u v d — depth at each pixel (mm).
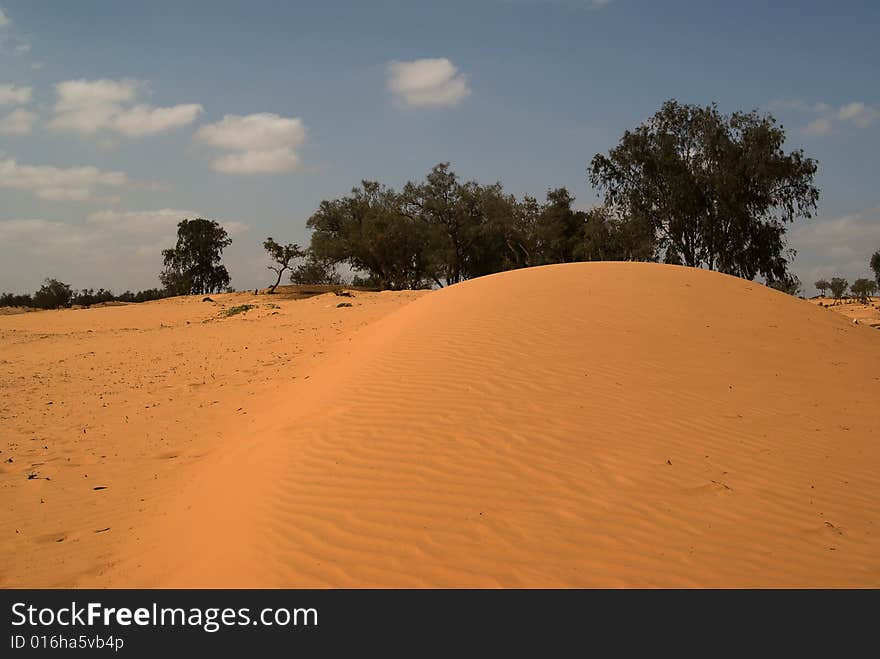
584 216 62250
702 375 10492
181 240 73938
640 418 8852
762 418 9234
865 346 13273
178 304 40781
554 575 5723
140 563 6793
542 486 7117
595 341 11383
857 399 10312
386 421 8844
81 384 16078
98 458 10375
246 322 26734
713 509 6816
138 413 13117
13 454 10555
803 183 40656
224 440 10914
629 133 43531
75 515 8188
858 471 7879
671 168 42188
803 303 15805
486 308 13227
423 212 64562
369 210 62656
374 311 26922
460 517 6562
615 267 16203
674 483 7273
